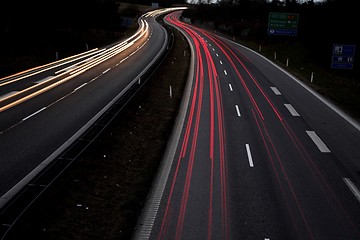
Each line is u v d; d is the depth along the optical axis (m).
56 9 50.22
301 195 11.59
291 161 14.33
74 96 23.47
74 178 12.14
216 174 13.09
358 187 12.21
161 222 10.03
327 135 17.58
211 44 55.72
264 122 19.50
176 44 54.94
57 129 16.83
